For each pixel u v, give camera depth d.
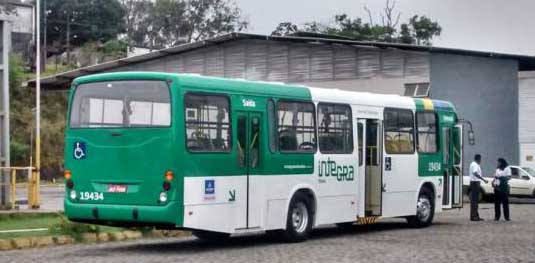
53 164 59.16
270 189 16.84
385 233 20.27
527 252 15.91
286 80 43.53
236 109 16.17
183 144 15.00
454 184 23.72
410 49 39.88
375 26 73.81
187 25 91.44
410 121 21.64
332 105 18.83
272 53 43.97
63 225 18.09
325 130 18.56
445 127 23.23
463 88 39.88
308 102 18.05
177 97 15.02
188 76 15.36
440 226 22.62
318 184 18.23
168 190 14.89
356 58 41.56
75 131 16.12
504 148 39.88
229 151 15.93
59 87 49.72
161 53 45.88
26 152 56.41
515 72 39.78
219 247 16.73
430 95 39.34
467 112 39.91
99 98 15.96
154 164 15.05
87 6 86.94
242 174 16.20
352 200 19.36
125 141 15.42
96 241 18.02
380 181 20.23
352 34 70.56
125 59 45.56
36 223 21.11
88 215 15.77
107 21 88.25
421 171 21.94
